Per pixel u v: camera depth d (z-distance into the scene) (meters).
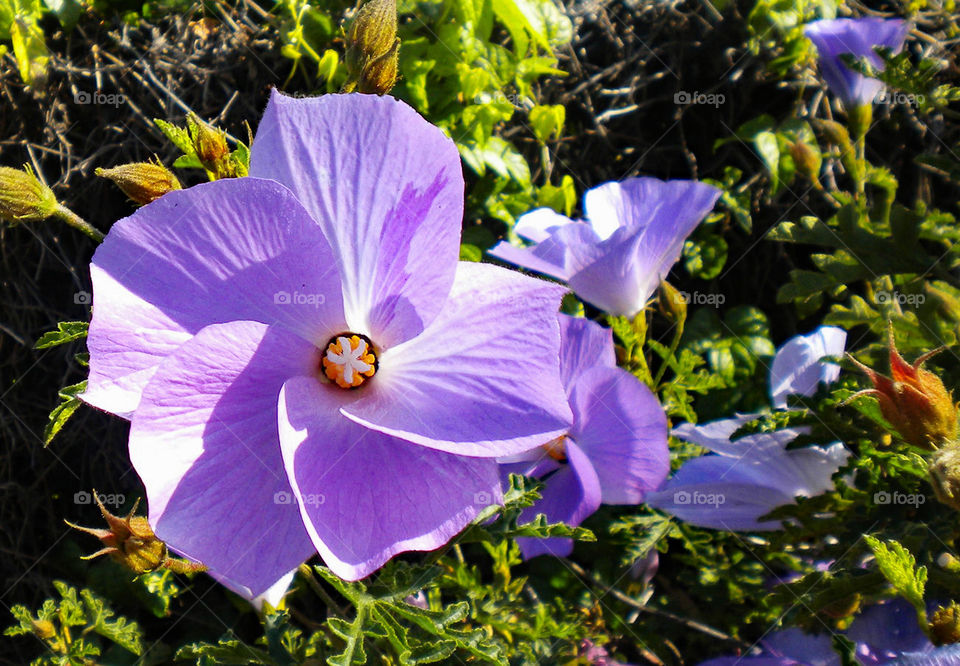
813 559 0.37
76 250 0.45
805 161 0.44
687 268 0.47
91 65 0.45
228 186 0.21
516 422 0.22
